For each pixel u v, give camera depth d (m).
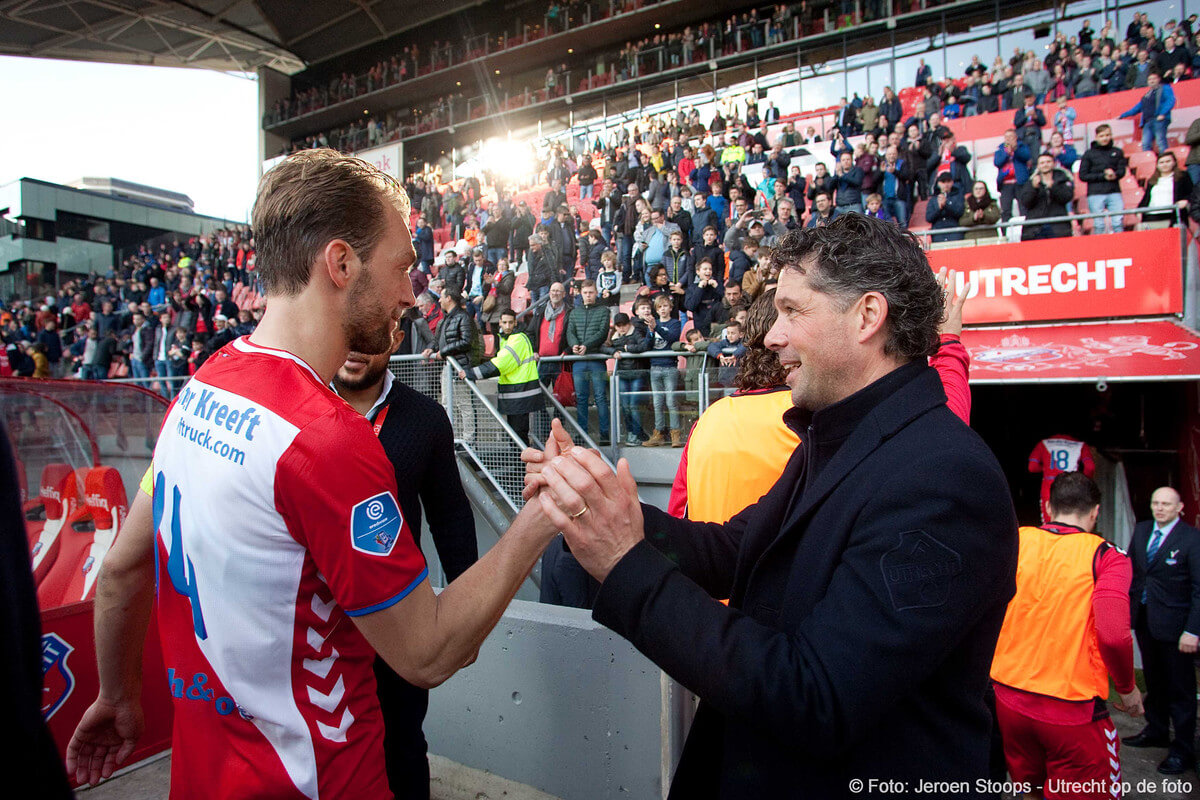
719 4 18.42
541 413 6.11
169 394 10.90
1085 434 8.26
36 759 0.64
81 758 1.27
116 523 2.74
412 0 22.27
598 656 2.17
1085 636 2.35
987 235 8.00
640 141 15.66
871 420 1.01
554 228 10.94
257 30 24.62
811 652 0.87
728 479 1.78
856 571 0.89
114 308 16.86
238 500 0.94
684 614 0.91
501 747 2.37
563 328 6.94
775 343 1.11
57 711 2.27
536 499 1.07
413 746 1.77
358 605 0.94
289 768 0.98
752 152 13.12
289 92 27.38
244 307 16.12
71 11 22.77
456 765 2.46
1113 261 5.90
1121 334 5.66
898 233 1.07
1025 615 2.45
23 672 0.64
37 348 13.87
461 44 22.86
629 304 9.83
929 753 0.92
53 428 2.88
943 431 0.96
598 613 0.97
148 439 3.13
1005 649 2.50
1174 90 10.92
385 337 1.15
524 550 1.05
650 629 0.92
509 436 5.68
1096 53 12.22
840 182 9.36
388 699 1.72
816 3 16.42
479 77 22.28
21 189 26.14
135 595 1.20
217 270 18.30
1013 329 6.20
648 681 2.09
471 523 2.04
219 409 1.00
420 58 23.58
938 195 8.45
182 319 11.64
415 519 1.87
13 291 26.33
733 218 9.58
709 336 6.84
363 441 0.98
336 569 0.94
